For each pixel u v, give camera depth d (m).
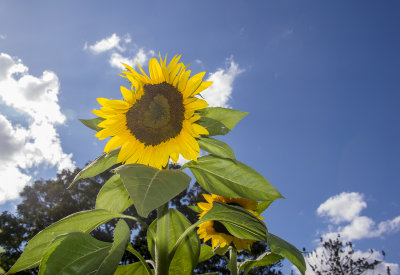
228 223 0.66
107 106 0.67
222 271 5.34
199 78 0.65
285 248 0.56
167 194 0.45
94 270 0.46
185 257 0.67
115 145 0.68
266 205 0.87
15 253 5.61
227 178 0.62
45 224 5.78
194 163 0.64
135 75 0.65
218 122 0.65
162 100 0.65
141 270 0.69
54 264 0.46
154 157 0.67
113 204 0.68
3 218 5.74
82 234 0.51
